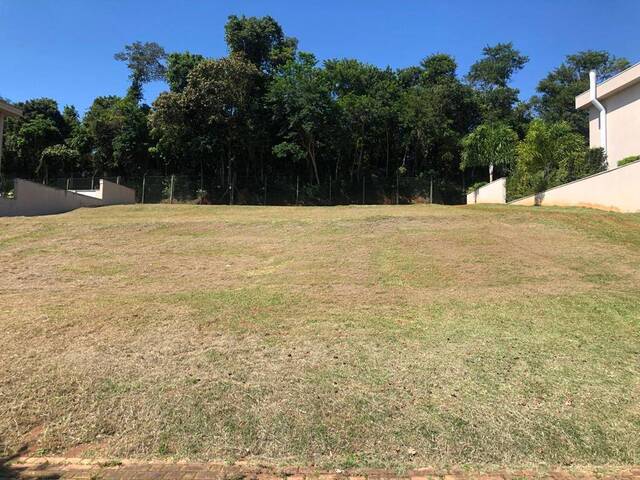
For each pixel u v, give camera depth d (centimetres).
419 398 453
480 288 836
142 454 387
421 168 4569
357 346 575
